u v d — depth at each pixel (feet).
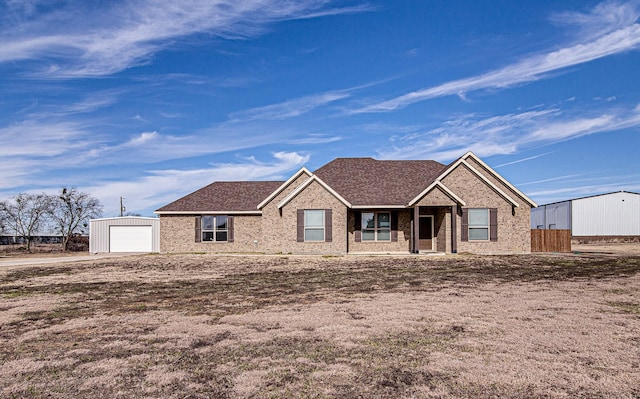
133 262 73.67
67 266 68.59
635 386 16.33
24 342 23.11
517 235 83.30
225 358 20.03
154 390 16.40
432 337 23.02
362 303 32.63
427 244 86.48
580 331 23.98
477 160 86.48
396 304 32.09
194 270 58.85
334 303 32.78
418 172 96.37
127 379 17.54
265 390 16.31
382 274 51.11
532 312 28.99
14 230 143.95
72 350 21.53
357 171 97.40
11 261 82.79
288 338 23.16
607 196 158.61
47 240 165.17
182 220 96.53
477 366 18.53
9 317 29.50
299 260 71.36
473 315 28.17
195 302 34.19
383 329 24.76
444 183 81.25
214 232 96.53
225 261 71.92
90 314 30.07
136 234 112.27
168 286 43.62
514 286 40.81
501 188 85.30
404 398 15.46
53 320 28.35
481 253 80.28
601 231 157.58
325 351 20.86
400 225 85.56
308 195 81.82
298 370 18.34
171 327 25.93
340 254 80.38
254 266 63.05
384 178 93.71
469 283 42.93
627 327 24.79
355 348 21.29
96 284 45.80
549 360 19.22
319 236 81.66
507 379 17.08
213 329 25.31
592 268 56.44
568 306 30.96
